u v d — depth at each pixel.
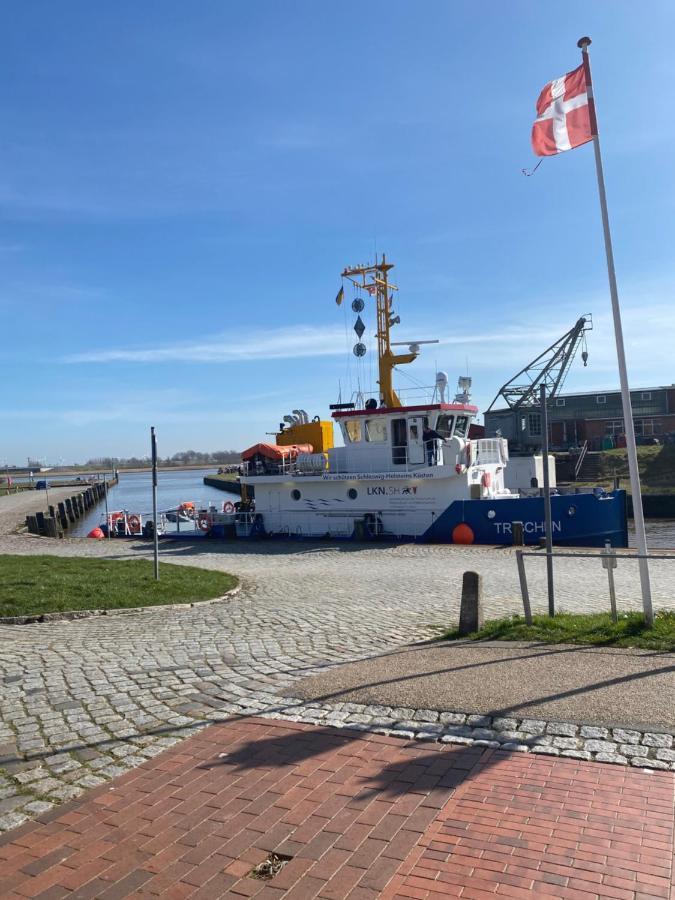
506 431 60.38
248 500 28.91
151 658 8.12
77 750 5.41
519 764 4.84
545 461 9.51
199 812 4.38
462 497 22.81
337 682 6.84
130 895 3.57
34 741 5.61
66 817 4.37
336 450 25.11
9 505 54.72
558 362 57.44
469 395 25.27
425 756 5.04
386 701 6.18
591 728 5.34
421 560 18.86
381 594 13.41
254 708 6.25
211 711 6.21
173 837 4.10
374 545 22.55
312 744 5.35
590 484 51.44
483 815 4.20
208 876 3.71
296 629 9.84
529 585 14.12
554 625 8.66
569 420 70.75
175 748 5.40
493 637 8.45
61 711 6.29
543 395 9.58
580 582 14.39
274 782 4.75
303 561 19.83
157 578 14.07
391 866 3.73
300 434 29.06
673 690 6.02
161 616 11.11
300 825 4.18
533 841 3.89
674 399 68.62
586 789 4.45
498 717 5.66
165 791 4.68
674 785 4.45
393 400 27.08
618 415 69.81
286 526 25.78
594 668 6.78
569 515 21.31
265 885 3.61
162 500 75.44
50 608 11.14
